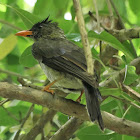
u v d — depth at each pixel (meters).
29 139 11.30
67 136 10.69
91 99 8.63
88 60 6.14
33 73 14.16
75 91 10.38
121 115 10.88
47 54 10.41
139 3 14.38
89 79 8.52
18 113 12.65
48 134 11.98
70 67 9.58
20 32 12.31
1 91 8.23
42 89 9.84
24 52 11.64
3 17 14.66
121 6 15.14
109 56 12.23
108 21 15.19
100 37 10.08
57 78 10.04
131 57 10.57
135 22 16.48
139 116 10.91
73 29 12.38
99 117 8.38
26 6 17.70
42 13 13.09
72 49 10.32
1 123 12.31
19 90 8.37
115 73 10.51
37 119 12.46
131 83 10.19
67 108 8.91
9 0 14.65
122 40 11.91
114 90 9.20
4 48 8.52
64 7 13.65
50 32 12.09
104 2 15.21
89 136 10.65
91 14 12.60
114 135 10.70
